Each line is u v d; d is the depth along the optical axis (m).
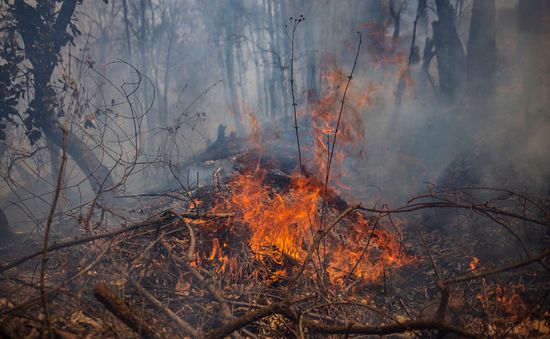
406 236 6.44
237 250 4.77
